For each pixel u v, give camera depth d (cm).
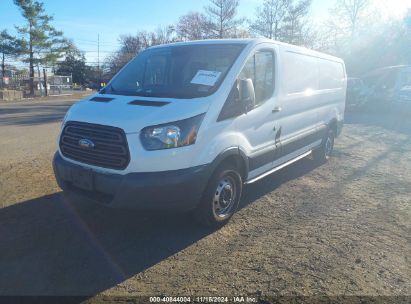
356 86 1864
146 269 367
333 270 370
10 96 3020
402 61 3297
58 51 4378
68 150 443
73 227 452
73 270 361
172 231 448
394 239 441
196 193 411
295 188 625
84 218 477
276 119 553
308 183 655
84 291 330
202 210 438
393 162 818
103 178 400
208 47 518
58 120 1516
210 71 472
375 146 991
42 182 616
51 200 534
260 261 384
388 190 622
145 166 387
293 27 4162
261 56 520
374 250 412
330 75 776
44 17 4162
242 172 493
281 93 564
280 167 603
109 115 412
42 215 483
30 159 782
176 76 490
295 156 654
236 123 460
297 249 411
